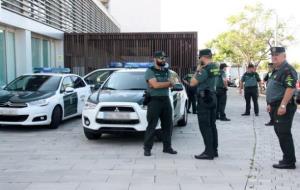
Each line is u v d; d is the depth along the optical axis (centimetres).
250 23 3791
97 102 946
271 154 846
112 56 2166
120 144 950
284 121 711
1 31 1550
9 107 1105
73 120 1364
